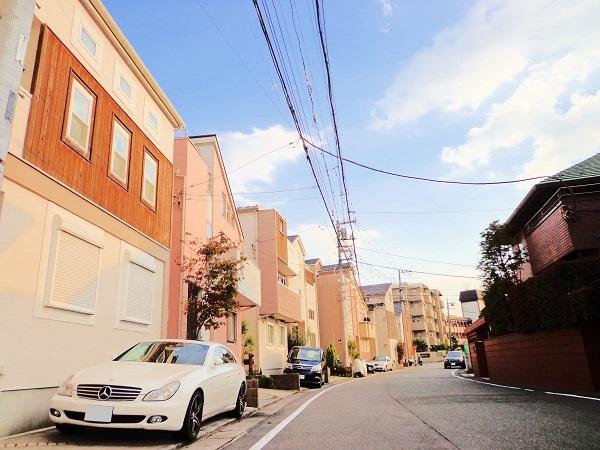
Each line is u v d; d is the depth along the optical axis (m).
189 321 13.89
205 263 13.51
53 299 7.80
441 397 11.54
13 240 6.99
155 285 12.26
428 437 6.20
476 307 52.97
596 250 15.08
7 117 4.18
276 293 25.83
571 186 16.14
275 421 8.71
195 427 6.68
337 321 43.72
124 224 10.61
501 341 18.25
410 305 86.69
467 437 6.08
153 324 11.96
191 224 15.45
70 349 8.26
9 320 6.80
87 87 9.44
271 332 27.50
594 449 5.05
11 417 6.69
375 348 57.31
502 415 7.87
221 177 19.83
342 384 21.42
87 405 5.98
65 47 8.70
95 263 9.27
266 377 18.70
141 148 11.94
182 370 6.99
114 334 9.91
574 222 15.43
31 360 7.19
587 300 11.36
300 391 17.86
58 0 8.59
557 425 6.61
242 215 27.81
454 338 90.06
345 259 37.50
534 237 18.89
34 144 7.60
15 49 4.33
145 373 6.60
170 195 13.73
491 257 19.19
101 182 9.76
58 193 8.12
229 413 9.09
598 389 11.30
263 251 26.86
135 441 6.25
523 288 15.20
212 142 19.03
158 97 12.90
